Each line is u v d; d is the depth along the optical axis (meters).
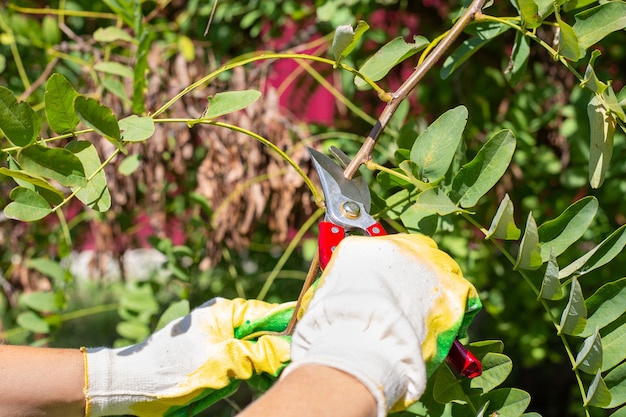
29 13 2.56
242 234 2.23
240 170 2.19
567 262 2.29
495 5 2.21
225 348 1.17
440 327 0.98
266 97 2.23
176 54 2.32
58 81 1.08
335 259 0.99
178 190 2.57
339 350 0.85
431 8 2.61
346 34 1.15
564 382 4.52
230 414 3.07
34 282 2.73
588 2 1.23
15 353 1.18
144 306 2.25
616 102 1.17
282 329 1.23
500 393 1.18
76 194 1.11
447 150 1.21
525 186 2.48
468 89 2.56
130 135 1.13
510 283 2.63
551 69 2.41
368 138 1.19
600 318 1.13
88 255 4.39
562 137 2.46
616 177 2.38
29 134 1.06
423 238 1.08
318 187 2.21
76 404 1.18
